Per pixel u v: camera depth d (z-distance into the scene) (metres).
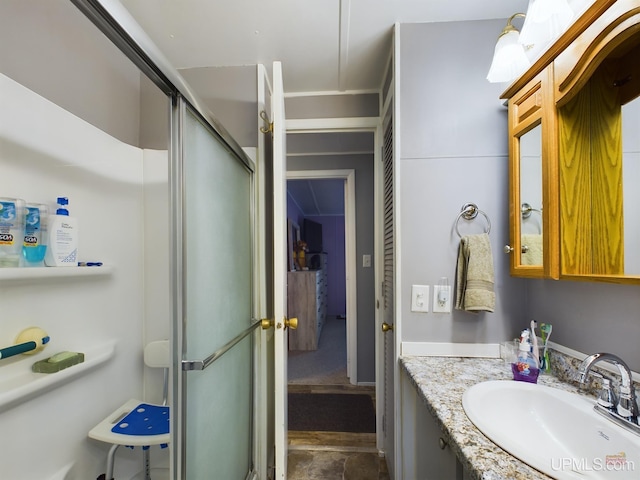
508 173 1.21
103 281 1.23
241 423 1.36
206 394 1.00
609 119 0.83
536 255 1.03
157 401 1.42
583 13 0.80
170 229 0.82
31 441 0.91
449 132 1.26
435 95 1.27
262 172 1.58
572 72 0.86
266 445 1.54
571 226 0.89
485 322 1.23
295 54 1.48
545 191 0.96
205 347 0.99
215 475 1.06
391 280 1.46
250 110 1.59
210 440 1.03
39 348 0.94
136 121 1.57
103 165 1.24
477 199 1.24
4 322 0.86
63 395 1.02
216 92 1.60
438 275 1.25
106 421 1.16
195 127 0.93
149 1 1.16
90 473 1.12
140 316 1.42
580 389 0.90
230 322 1.23
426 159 1.26
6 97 0.88
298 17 1.25
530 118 1.05
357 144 2.58
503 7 1.20
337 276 6.21
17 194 0.90
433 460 1.06
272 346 1.70
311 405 2.32
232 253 1.27
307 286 3.81
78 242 1.12
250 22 1.27
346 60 1.52
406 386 1.24
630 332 0.79
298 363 3.25
